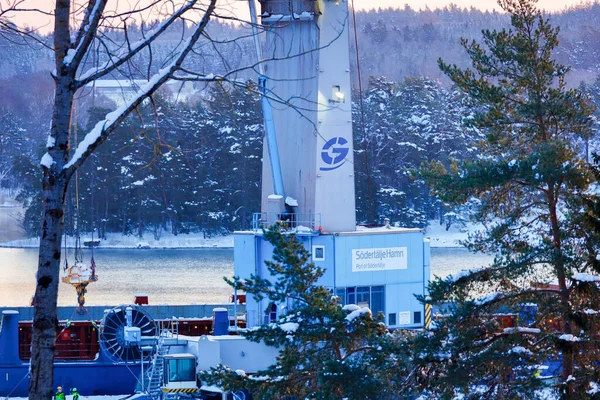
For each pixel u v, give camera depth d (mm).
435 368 113750
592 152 117562
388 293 194500
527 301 116875
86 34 56969
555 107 127188
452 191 122375
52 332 57688
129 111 58312
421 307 197625
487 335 117312
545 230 125375
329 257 190000
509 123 133375
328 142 197000
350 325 125625
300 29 195625
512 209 127062
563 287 116438
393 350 116000
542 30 132750
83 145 57969
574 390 107938
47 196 57719
